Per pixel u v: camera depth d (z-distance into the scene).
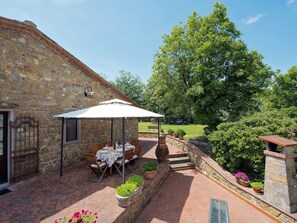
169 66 11.00
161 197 5.42
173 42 10.62
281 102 19.06
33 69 5.52
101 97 9.26
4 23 4.58
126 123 12.46
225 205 3.26
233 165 6.75
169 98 11.15
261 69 9.49
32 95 5.48
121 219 3.44
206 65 9.92
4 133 4.84
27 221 3.22
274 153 4.52
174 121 33.56
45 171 5.93
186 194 5.66
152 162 5.96
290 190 4.17
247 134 6.31
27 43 5.33
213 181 6.84
